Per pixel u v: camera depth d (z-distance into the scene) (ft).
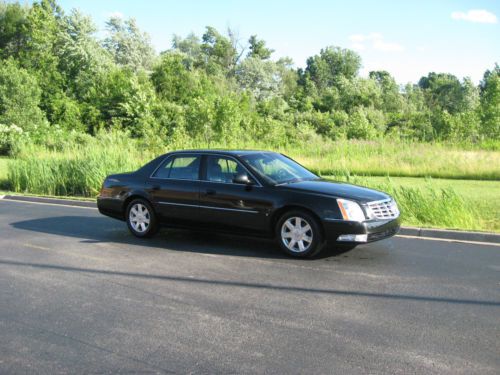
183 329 15.62
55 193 50.83
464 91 254.27
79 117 177.99
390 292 19.06
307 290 19.36
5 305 17.89
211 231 26.84
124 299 18.47
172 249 26.35
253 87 315.17
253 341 14.67
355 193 24.21
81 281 20.75
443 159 61.87
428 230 29.30
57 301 18.29
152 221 28.63
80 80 205.16
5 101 150.41
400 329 15.48
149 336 15.11
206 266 22.95
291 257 24.41
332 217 23.20
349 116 184.85
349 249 26.12
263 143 89.51
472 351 13.91
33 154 66.33
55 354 13.93
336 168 62.69
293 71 393.91
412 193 34.19
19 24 242.99
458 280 20.59
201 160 27.55
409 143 74.54
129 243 27.89
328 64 402.93
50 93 194.59
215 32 347.97
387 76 301.63
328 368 12.96
